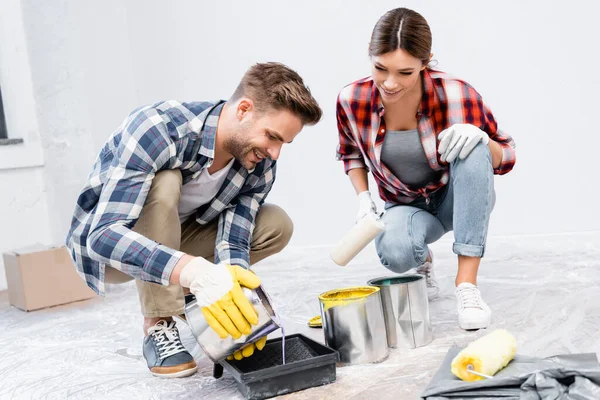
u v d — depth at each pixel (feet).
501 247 8.70
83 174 10.12
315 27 9.80
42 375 5.19
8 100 10.05
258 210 5.51
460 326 5.14
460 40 9.09
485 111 5.51
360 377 4.30
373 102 5.50
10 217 9.93
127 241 4.02
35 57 10.03
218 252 4.97
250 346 4.24
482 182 5.11
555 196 8.91
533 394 3.31
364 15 9.52
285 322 6.07
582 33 8.54
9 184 9.91
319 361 4.16
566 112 8.73
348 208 9.96
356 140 5.82
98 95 10.25
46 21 9.93
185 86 10.73
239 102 4.34
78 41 9.96
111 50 10.56
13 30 9.96
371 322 4.58
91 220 4.49
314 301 6.81
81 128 10.09
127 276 4.98
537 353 4.32
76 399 4.52
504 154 5.48
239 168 4.92
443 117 5.52
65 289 8.14
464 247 5.22
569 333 4.70
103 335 6.31
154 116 4.41
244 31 10.25
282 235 5.56
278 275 8.48
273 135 4.25
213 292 3.79
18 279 7.94
